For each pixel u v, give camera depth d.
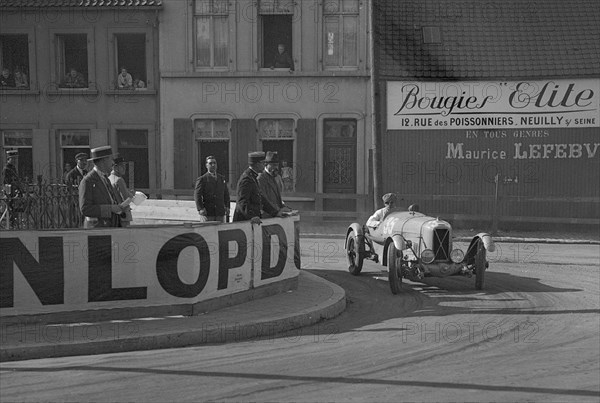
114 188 11.47
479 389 7.04
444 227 12.55
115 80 26.59
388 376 7.48
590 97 23.84
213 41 26.36
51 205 13.22
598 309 11.16
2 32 26.58
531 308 11.27
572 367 7.85
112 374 7.50
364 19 25.59
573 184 24.02
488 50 24.83
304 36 25.81
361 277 14.38
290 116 25.94
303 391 6.94
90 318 9.47
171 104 26.34
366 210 25.34
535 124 24.03
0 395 6.78
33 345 8.22
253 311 10.22
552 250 19.02
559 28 25.33
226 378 7.37
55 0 26.33
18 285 9.19
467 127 24.19
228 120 26.20
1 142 26.94
